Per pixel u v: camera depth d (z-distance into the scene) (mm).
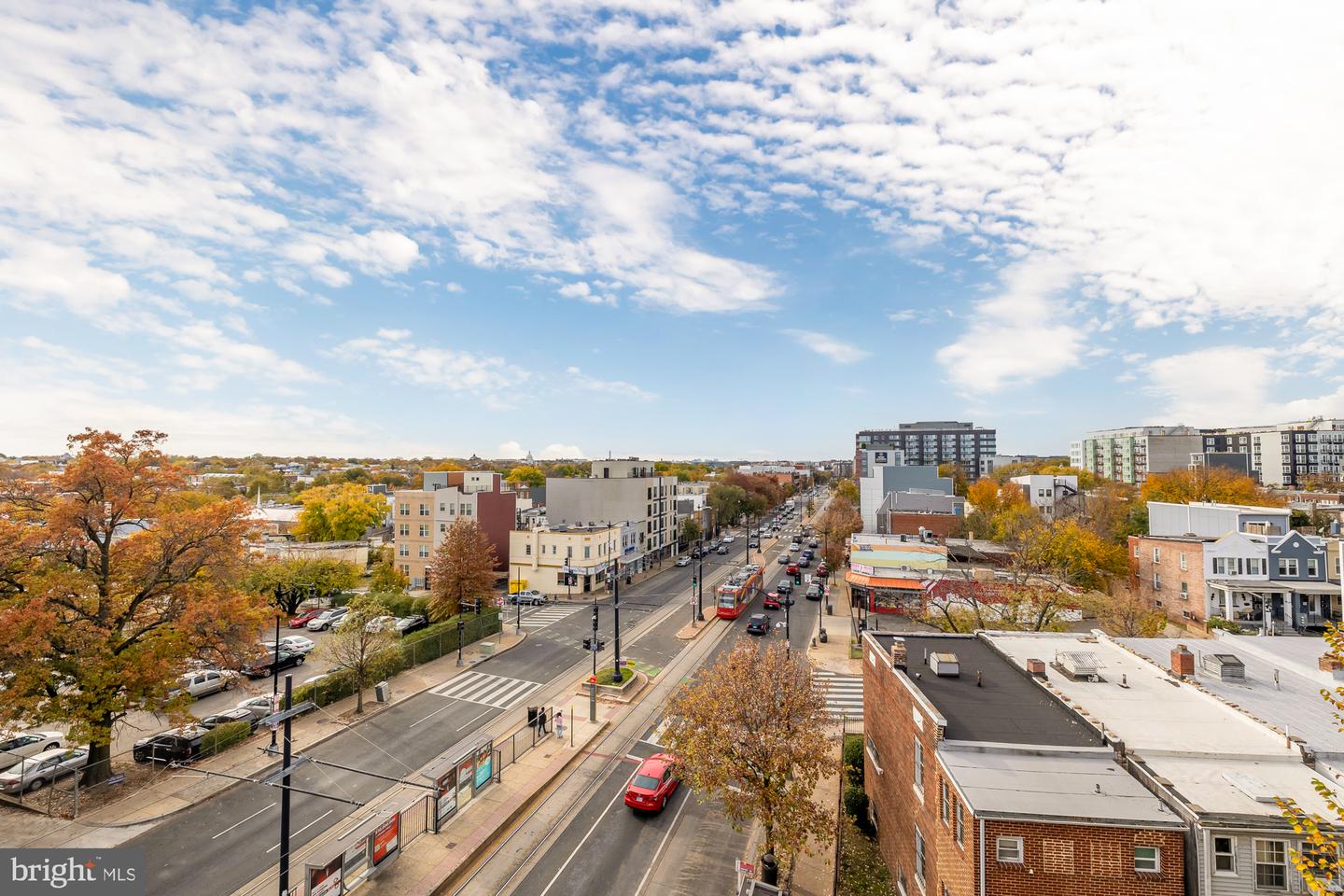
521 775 27062
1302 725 17172
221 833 22109
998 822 13273
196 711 33781
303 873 19953
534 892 19766
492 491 75938
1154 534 61844
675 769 23328
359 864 19141
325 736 30594
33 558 24375
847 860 21891
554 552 68688
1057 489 97375
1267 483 137375
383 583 58625
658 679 40625
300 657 43094
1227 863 12680
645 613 58938
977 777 14727
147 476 26328
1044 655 24016
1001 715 18188
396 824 20688
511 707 35125
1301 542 48281
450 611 49781
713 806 25188
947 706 18875
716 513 118188
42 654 22406
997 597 41438
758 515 137625
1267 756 15422
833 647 47531
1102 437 160250
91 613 24594
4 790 24125
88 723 22734
